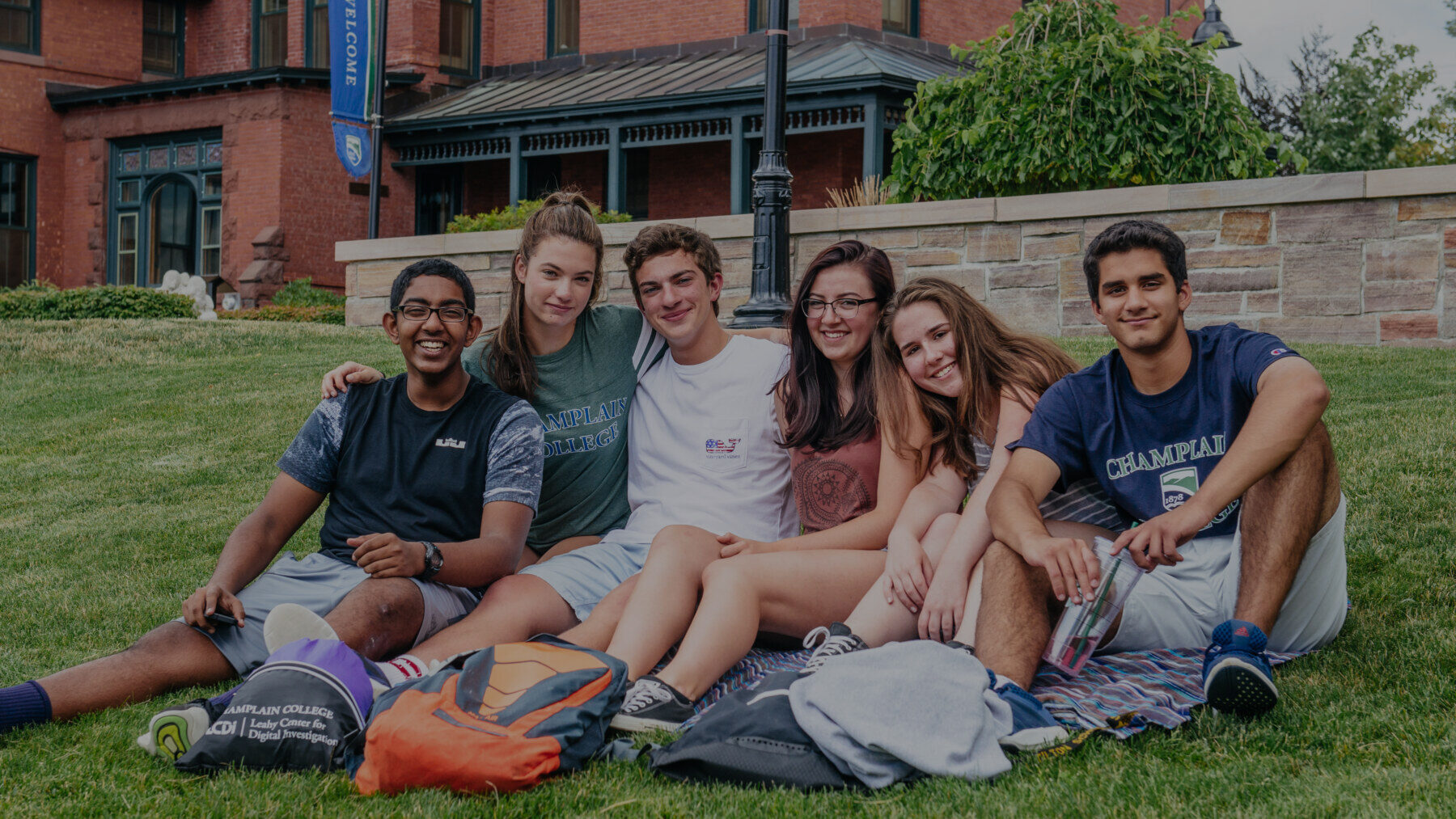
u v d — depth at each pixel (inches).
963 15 773.9
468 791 98.7
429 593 130.6
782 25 314.5
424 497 140.6
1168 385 125.9
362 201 823.1
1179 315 123.9
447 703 102.4
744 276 417.1
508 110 746.2
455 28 858.8
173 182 866.1
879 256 146.6
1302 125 1175.0
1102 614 116.3
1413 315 329.1
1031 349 143.1
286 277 789.9
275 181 791.7
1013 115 378.6
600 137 747.4
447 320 139.3
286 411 338.3
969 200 383.2
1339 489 122.8
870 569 131.6
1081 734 105.7
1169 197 357.1
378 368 384.8
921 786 97.9
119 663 123.4
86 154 893.8
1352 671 122.5
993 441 142.3
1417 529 168.7
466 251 467.8
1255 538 117.5
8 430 343.0
